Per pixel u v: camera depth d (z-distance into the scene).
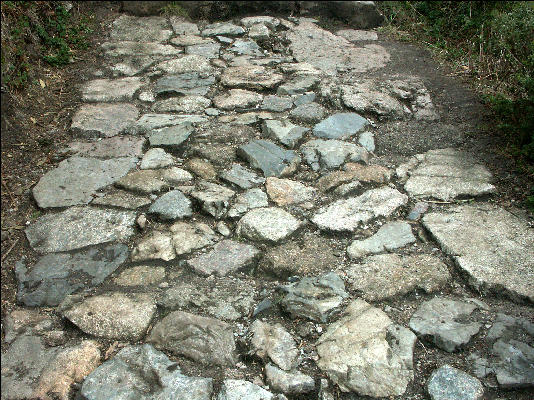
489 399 2.20
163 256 2.94
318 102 4.58
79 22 5.86
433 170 3.73
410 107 4.55
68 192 3.46
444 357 2.40
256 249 3.00
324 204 3.38
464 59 5.34
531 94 3.84
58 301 2.70
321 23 6.39
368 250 3.01
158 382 2.27
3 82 4.19
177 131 4.06
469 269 2.82
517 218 3.23
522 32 4.73
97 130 4.10
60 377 2.30
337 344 2.43
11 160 3.77
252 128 4.17
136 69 5.11
